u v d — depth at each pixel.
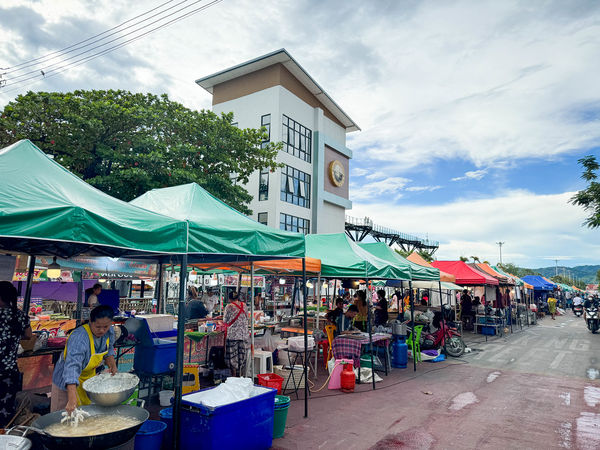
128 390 3.68
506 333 19.03
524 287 24.97
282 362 9.18
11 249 5.71
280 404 5.28
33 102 13.38
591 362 11.42
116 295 11.34
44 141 13.62
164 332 6.68
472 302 19.81
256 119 30.98
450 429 5.73
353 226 40.12
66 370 3.58
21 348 5.04
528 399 7.41
